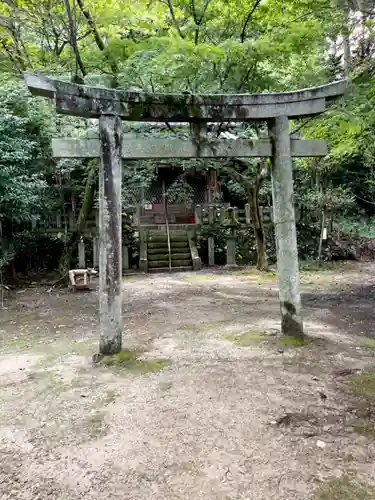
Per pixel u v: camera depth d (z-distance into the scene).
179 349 4.66
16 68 8.53
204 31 7.21
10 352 4.89
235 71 5.73
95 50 6.42
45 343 5.23
